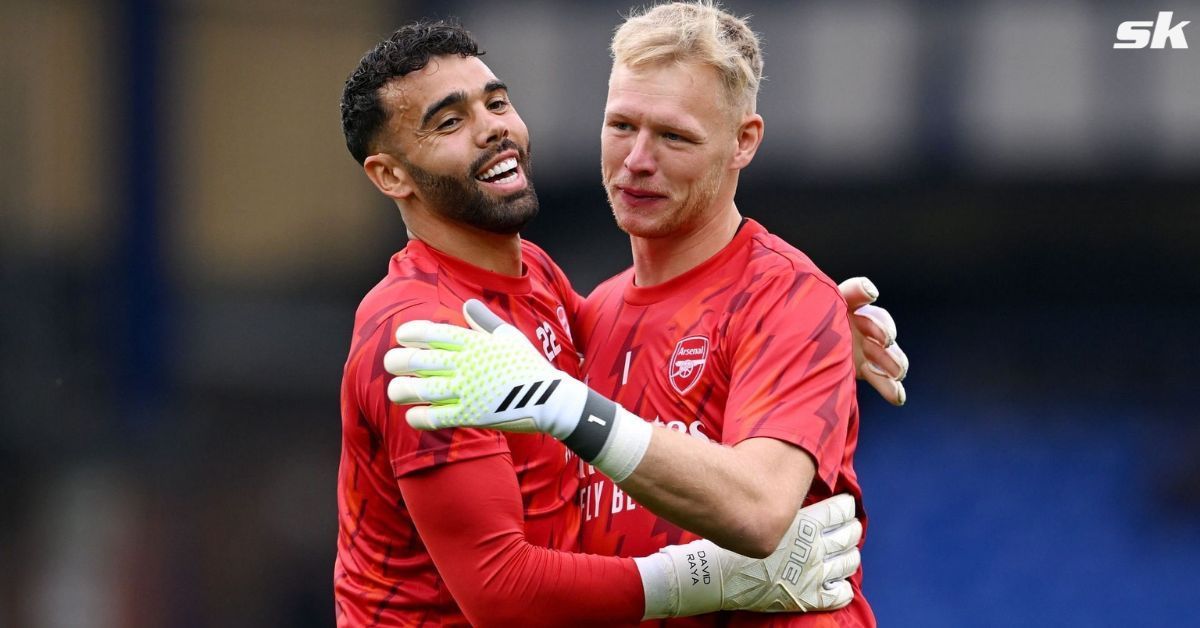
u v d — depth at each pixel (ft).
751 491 37.06
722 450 37.55
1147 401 135.44
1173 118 125.80
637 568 39.86
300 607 131.64
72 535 130.11
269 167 134.00
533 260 48.37
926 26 126.72
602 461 35.86
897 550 136.15
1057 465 135.54
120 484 131.44
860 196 131.54
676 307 43.65
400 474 40.22
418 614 43.73
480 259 44.42
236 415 134.21
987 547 135.44
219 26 132.57
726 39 42.68
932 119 127.85
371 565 44.21
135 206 132.67
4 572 128.88
